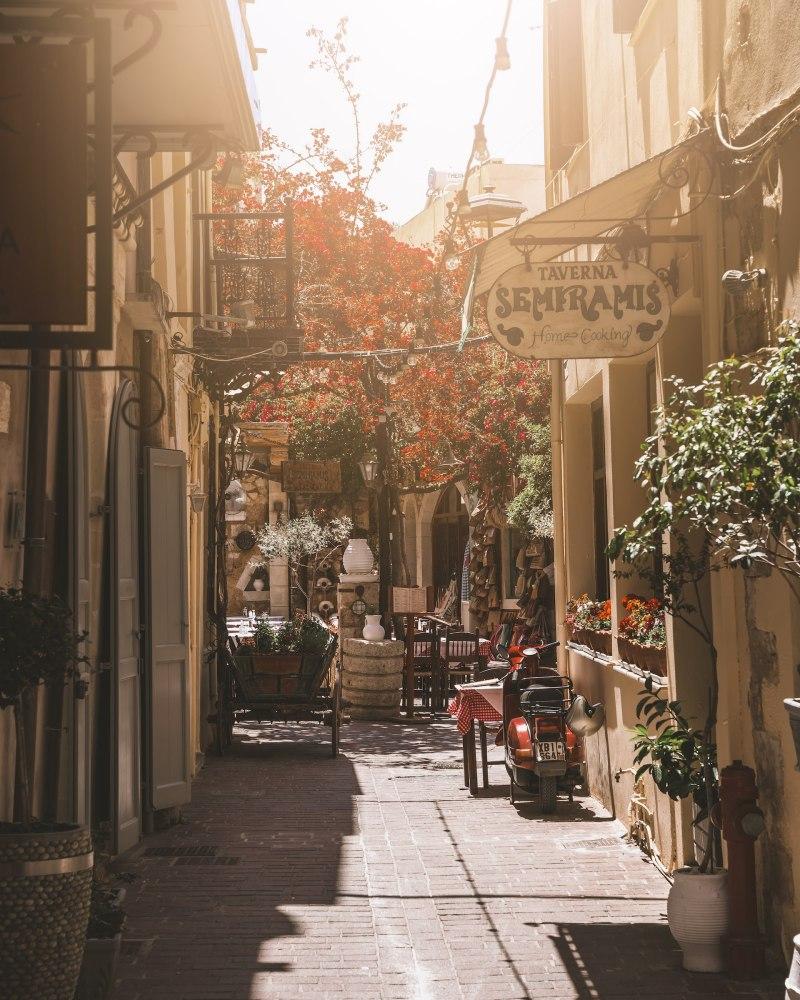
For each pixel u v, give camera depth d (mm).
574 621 11953
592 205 7578
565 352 7082
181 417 13227
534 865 8680
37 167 3945
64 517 7484
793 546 5559
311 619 15328
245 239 17766
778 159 5922
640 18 8945
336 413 29656
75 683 7410
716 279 6918
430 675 19734
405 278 21094
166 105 6172
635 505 10133
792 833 5953
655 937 6840
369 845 9438
